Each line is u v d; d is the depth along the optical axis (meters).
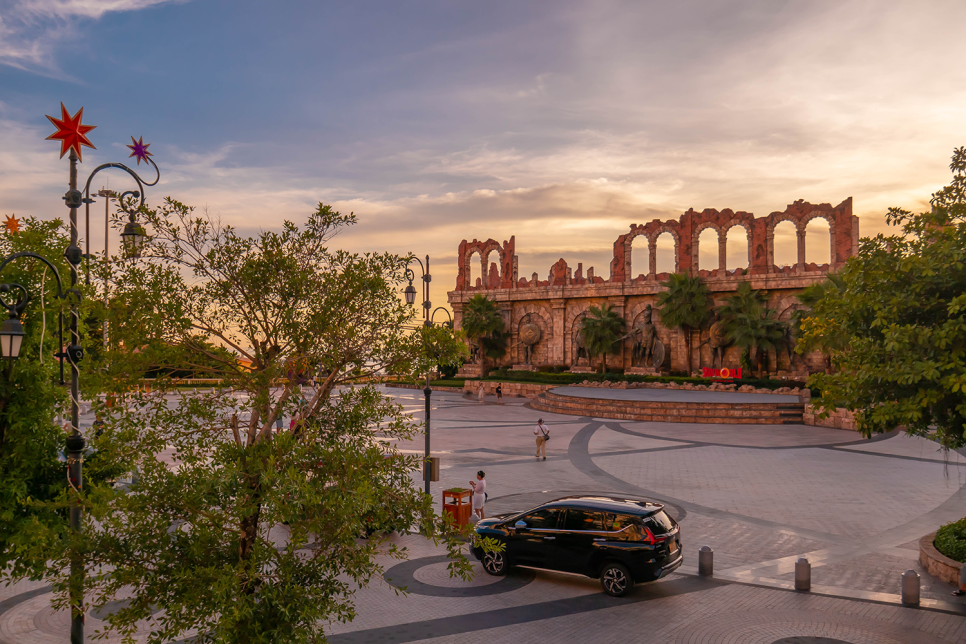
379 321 8.91
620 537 13.00
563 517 13.77
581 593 13.20
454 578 14.05
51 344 10.64
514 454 29.27
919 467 26.05
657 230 64.50
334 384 8.95
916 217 12.01
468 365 77.69
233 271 8.40
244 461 7.94
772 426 38.94
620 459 28.02
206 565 7.85
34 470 10.27
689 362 61.28
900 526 17.72
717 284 60.19
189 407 8.24
